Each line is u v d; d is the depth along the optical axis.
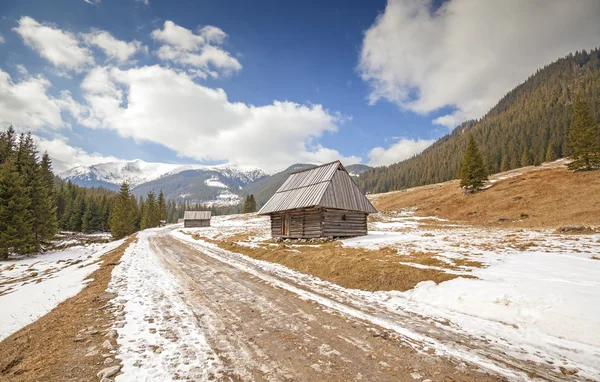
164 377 4.38
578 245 14.52
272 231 27.92
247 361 4.97
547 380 4.33
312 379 4.38
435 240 20.39
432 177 149.75
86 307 8.12
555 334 5.82
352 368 4.73
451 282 9.39
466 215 42.00
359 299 8.98
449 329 6.44
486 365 4.81
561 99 191.00
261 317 7.32
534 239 17.58
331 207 22.94
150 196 98.75
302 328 6.56
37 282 13.73
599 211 28.02
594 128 42.78
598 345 5.27
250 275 12.76
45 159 58.94
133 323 6.80
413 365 4.82
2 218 26.02
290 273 13.13
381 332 6.28
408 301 8.60
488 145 162.00
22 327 7.02
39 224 31.31
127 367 4.65
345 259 13.58
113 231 63.38
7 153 42.59
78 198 84.25
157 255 20.47
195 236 38.97
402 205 62.94
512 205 39.53
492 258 12.35
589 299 6.75
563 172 46.06
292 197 25.98
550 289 7.70
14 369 4.69
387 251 15.34
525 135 151.00
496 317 6.86
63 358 4.98
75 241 52.84
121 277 12.55
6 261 25.14
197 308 8.05
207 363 4.86
